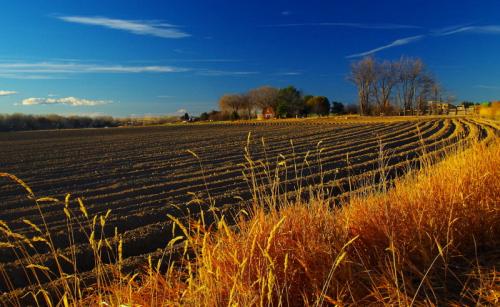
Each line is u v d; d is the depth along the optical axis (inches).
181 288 124.1
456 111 2716.5
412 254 145.0
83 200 367.6
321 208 157.5
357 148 708.0
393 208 164.2
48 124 2886.3
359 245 145.4
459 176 197.2
